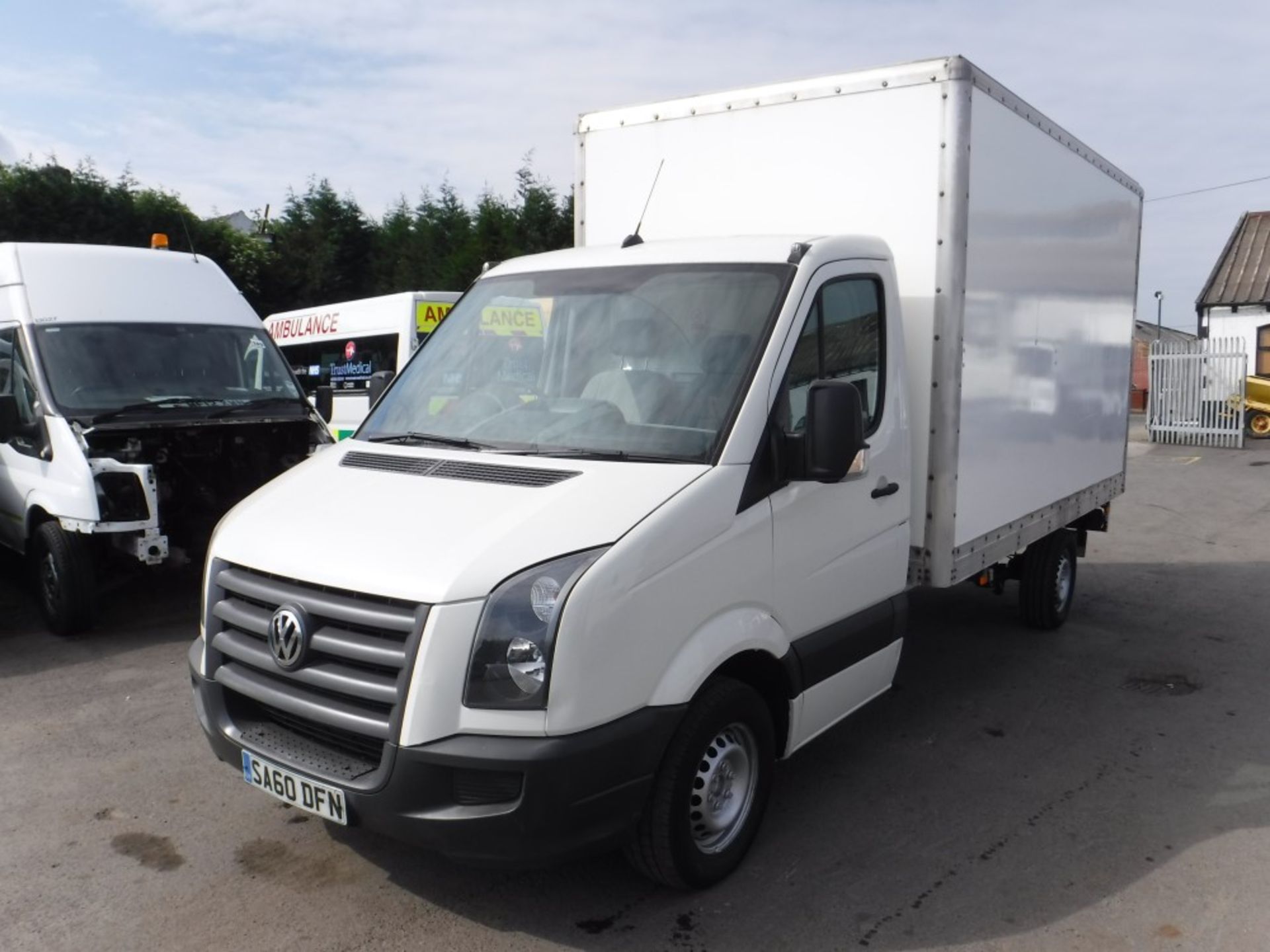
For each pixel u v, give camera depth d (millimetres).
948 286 4965
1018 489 6043
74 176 18047
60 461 7125
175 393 7918
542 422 4227
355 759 3467
